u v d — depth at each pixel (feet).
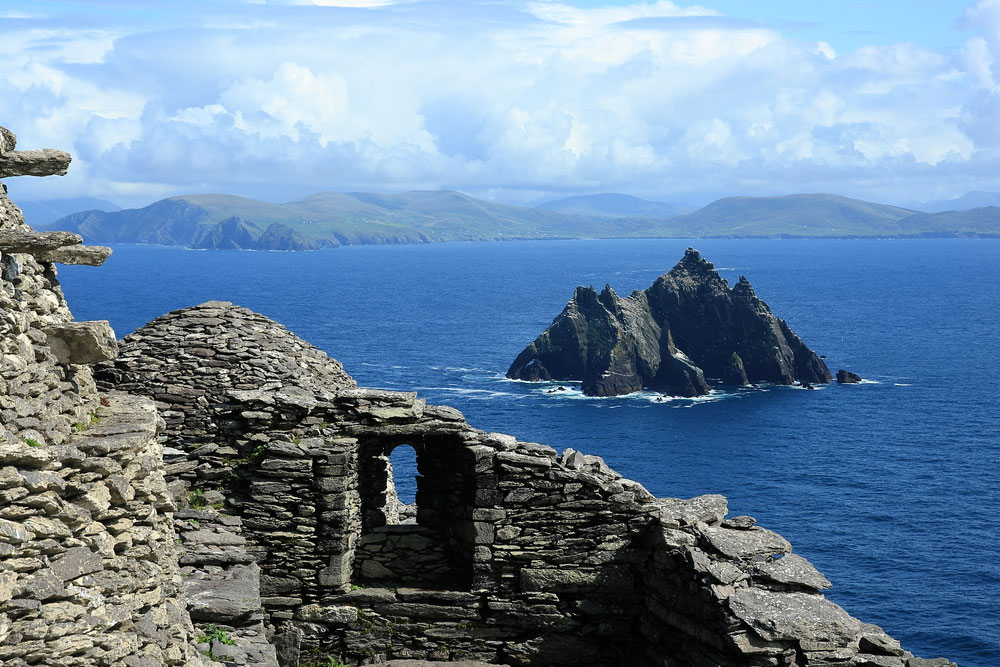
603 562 69.36
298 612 69.72
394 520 86.12
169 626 41.45
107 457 39.09
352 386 87.40
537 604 69.36
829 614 58.70
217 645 53.47
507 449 69.77
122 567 38.06
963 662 195.62
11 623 31.17
